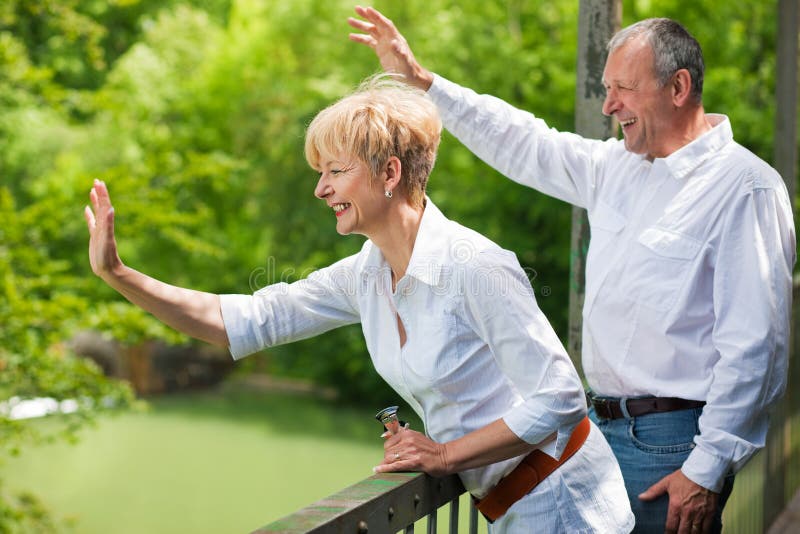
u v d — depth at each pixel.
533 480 2.22
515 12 18.25
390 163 2.12
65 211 10.32
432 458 2.09
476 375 2.17
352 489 1.93
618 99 2.81
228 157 20.53
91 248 2.24
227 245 20.84
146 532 11.39
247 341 2.40
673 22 2.78
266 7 22.02
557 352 2.08
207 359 20.66
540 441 2.09
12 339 8.84
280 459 14.96
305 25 20.14
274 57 20.72
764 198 2.67
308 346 19.59
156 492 13.11
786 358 2.67
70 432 9.08
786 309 2.65
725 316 2.66
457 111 3.22
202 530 11.51
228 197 21.34
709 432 2.62
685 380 2.74
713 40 16.56
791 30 5.41
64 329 9.38
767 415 2.69
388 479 2.02
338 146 2.11
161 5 28.94
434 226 2.15
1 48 9.91
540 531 2.23
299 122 19.66
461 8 18.22
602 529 2.24
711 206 2.72
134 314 9.56
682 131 2.79
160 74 21.62
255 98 20.20
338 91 19.19
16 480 13.55
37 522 9.31
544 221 17.30
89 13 27.83
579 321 3.48
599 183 2.99
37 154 20.02
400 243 2.18
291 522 1.70
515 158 3.20
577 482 2.24
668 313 2.73
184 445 15.80
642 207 2.84
